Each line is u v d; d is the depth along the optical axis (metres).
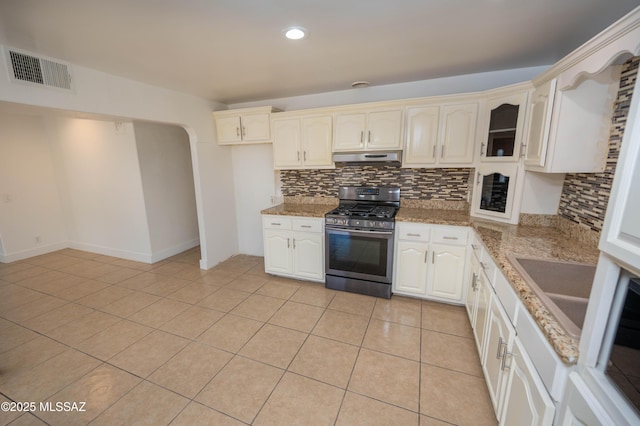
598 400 0.74
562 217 2.20
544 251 1.74
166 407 1.68
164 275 3.58
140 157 3.76
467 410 1.64
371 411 1.64
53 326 2.50
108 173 3.96
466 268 2.58
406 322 2.49
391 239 2.74
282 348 2.19
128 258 4.17
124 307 2.81
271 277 3.50
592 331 0.78
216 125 3.68
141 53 2.05
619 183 0.68
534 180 2.26
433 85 2.88
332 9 1.51
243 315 2.65
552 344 0.93
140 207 3.89
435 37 1.89
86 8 1.44
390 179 3.25
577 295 1.53
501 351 1.43
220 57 2.16
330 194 3.58
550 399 0.95
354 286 3.02
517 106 2.22
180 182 4.40
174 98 3.12
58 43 1.85
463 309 2.69
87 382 1.87
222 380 1.88
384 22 1.68
